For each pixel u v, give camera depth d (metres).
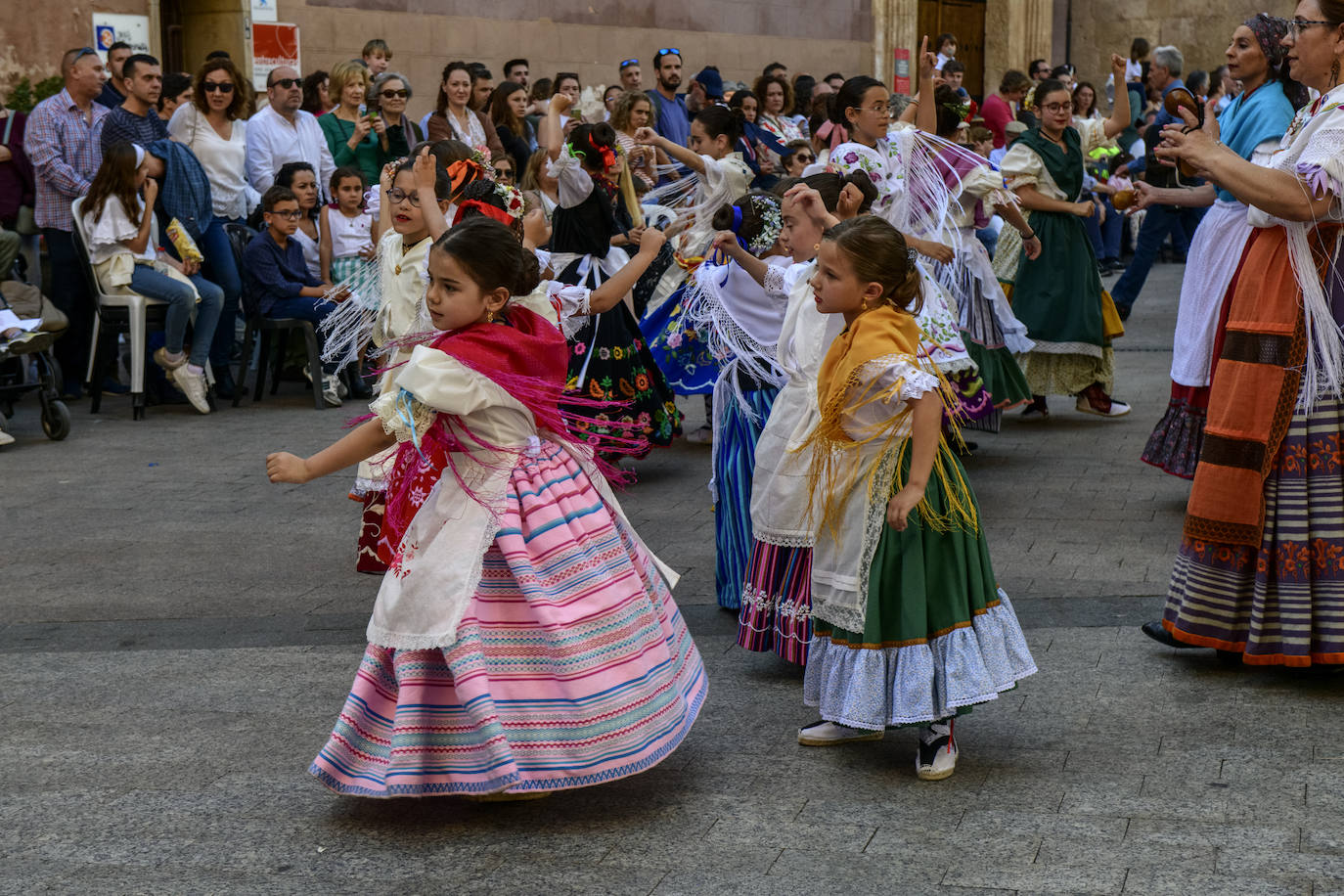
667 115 12.37
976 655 3.63
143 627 4.99
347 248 9.27
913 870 3.16
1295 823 3.36
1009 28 20.91
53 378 8.22
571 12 15.33
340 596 5.34
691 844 3.31
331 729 4.05
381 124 10.49
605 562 3.49
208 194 9.38
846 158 5.59
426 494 3.42
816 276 3.70
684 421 8.93
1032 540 5.93
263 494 6.96
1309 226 4.16
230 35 12.96
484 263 3.36
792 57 17.61
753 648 4.34
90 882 3.16
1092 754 3.80
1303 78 4.20
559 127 6.18
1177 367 6.10
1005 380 7.54
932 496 3.64
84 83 9.31
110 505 6.77
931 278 5.06
